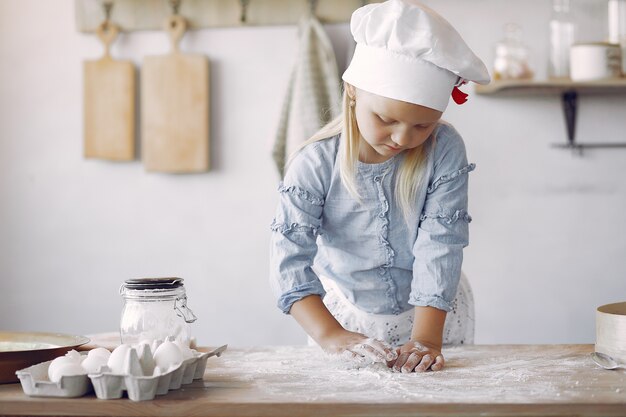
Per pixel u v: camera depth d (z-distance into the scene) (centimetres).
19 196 297
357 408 108
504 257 278
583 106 273
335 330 145
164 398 112
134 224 293
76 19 290
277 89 283
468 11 275
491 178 277
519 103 275
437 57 133
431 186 156
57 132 295
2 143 297
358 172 154
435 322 150
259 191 286
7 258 298
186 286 291
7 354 121
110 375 110
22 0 294
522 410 107
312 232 156
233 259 288
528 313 278
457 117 277
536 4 273
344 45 277
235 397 112
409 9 134
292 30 282
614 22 263
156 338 132
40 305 297
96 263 295
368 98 138
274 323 287
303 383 123
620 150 273
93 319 295
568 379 124
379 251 163
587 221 275
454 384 121
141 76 288
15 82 296
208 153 285
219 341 290
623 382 121
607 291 276
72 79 293
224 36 285
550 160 275
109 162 293
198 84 283
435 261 153
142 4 286
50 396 112
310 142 157
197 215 289
